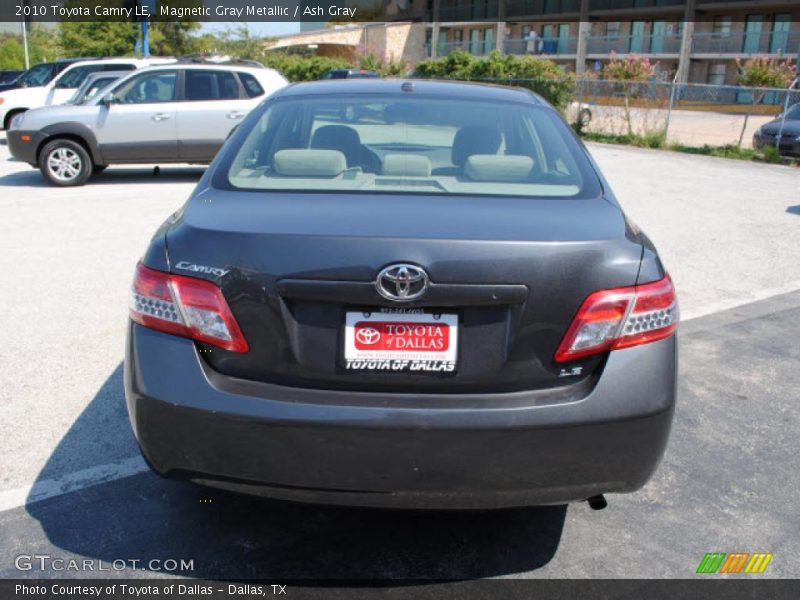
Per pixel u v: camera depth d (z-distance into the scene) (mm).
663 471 3479
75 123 11109
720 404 4223
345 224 2410
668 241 8320
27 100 17625
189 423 2363
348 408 2301
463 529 2967
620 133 21906
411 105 3430
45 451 3443
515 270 2316
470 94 3596
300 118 3332
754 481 3414
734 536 2990
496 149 3176
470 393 2363
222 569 2688
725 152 18812
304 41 52844
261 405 2320
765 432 3898
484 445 2299
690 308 6004
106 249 7172
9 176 12359
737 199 11430
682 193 11883
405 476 2326
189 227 2498
